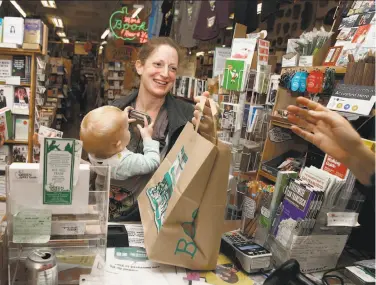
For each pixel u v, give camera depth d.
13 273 0.87
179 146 1.12
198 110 1.03
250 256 1.04
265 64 1.86
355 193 1.09
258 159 2.18
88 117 1.16
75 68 10.55
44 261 0.80
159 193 1.10
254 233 1.23
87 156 1.24
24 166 0.85
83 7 10.77
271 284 0.94
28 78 3.25
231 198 1.42
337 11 2.41
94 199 0.91
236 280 1.01
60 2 10.25
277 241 1.12
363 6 2.04
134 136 1.47
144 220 1.12
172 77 1.58
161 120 1.62
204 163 0.91
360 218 1.23
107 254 1.06
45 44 3.55
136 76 4.85
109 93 7.64
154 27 5.00
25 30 3.19
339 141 0.79
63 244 0.91
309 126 0.87
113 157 1.21
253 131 2.03
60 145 0.84
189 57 4.04
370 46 1.77
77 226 0.91
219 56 2.41
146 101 1.61
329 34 2.18
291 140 2.37
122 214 1.37
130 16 6.19
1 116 2.93
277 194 1.17
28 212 0.86
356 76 1.61
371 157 0.77
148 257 0.97
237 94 1.85
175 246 0.97
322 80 1.99
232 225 1.35
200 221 0.96
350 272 1.08
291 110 0.85
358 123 1.46
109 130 1.13
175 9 4.54
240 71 1.75
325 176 1.08
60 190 0.87
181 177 0.97
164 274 1.00
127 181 1.36
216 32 3.87
